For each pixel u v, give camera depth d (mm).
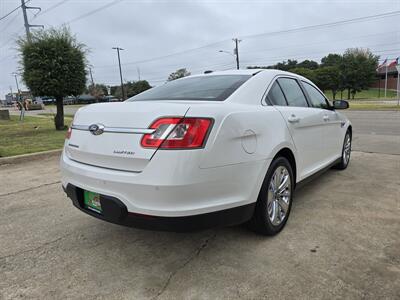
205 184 2260
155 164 2189
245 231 3088
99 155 2484
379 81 85375
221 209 2371
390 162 5848
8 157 6805
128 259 2682
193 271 2467
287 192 3162
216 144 2295
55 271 2531
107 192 2398
